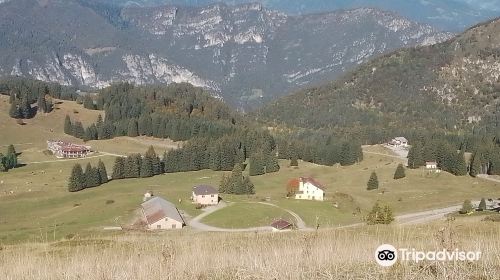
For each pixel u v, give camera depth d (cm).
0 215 10544
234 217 8762
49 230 8094
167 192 11706
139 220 8669
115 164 14588
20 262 1656
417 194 11975
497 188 12338
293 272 1310
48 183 13650
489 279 1186
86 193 12419
